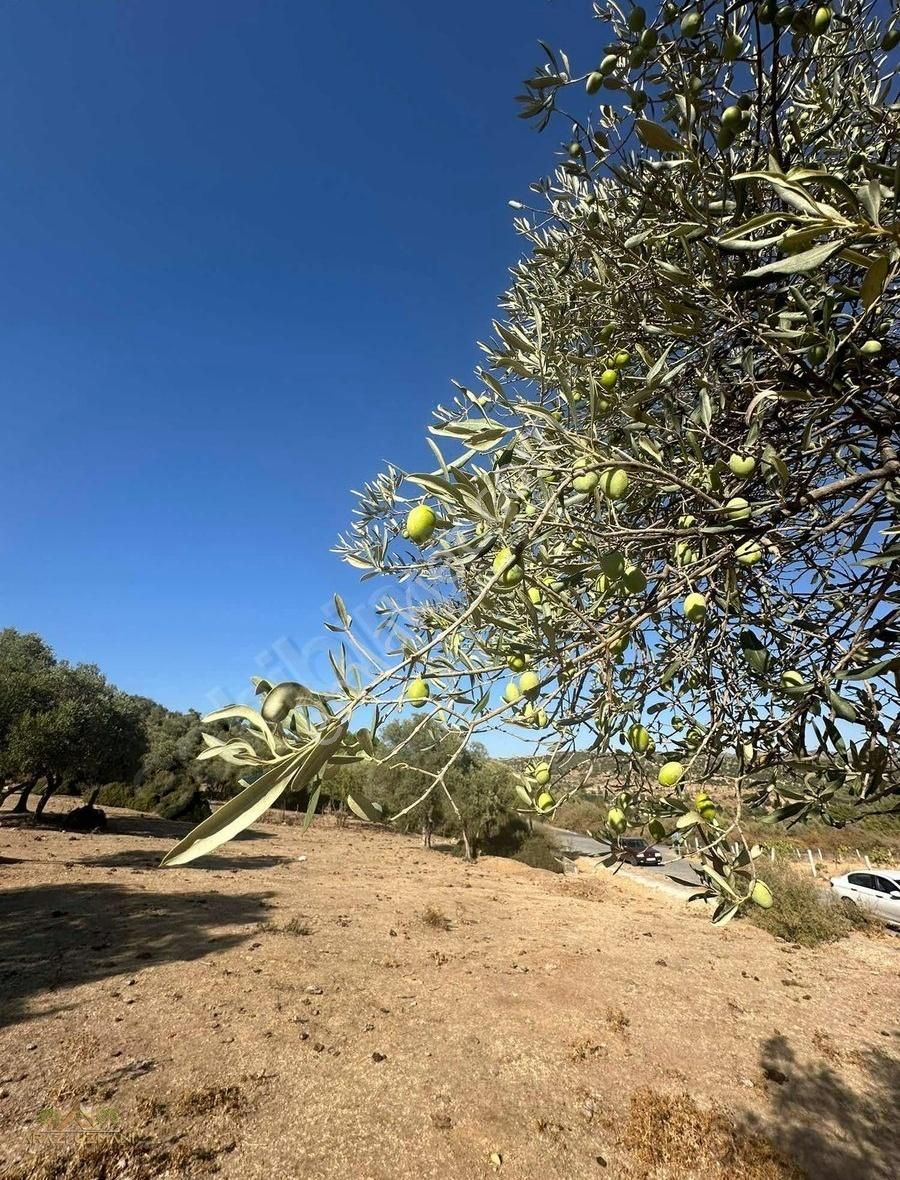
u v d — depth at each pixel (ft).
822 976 36.52
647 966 36.19
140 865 60.34
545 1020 27.27
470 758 80.79
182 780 118.42
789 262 3.66
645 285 6.95
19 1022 23.59
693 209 5.95
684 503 5.69
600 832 6.08
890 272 4.33
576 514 4.96
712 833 5.67
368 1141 17.94
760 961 38.96
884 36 6.71
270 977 29.66
